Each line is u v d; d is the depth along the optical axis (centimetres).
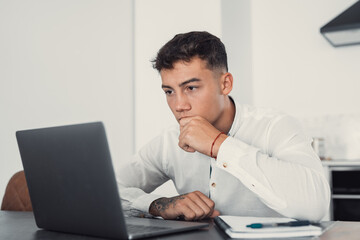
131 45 336
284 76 350
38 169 85
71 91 308
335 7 339
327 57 339
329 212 273
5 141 272
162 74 106
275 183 92
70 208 80
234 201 130
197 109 105
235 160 95
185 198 104
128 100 335
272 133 122
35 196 88
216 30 293
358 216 268
